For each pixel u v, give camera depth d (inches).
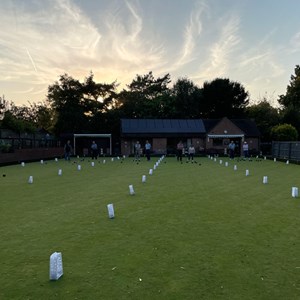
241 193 451.8
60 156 1578.5
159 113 2327.8
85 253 213.5
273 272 183.0
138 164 1048.2
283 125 1841.8
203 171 782.5
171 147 1887.3
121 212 331.9
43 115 2701.8
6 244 233.3
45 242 236.8
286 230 266.4
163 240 239.9
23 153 1154.0
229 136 1856.5
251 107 2417.6
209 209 346.3
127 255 209.3
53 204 376.2
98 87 2215.8
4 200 402.3
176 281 171.8
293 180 603.8
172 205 367.2
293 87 2316.7
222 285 167.2
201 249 220.4
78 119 2031.3
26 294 159.0
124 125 1909.4
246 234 255.1
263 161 1225.4
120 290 162.2
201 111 2422.5
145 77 2738.7
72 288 164.9
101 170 819.4
